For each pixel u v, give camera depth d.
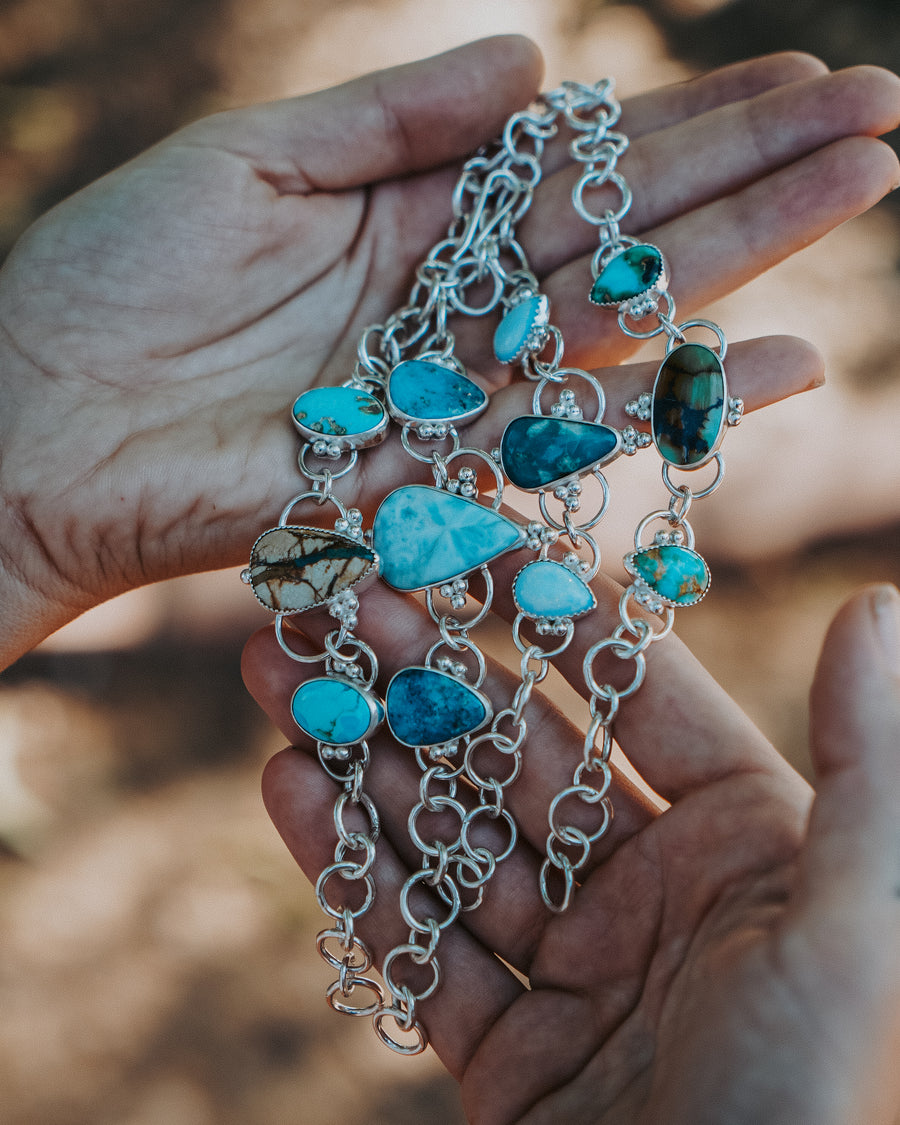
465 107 0.38
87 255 0.36
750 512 0.54
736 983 0.26
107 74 0.67
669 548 0.33
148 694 0.53
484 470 0.35
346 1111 0.46
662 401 0.33
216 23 0.68
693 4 0.67
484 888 0.33
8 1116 0.45
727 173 0.36
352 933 0.32
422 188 0.39
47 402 0.36
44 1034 0.47
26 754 0.51
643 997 0.29
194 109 0.67
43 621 0.37
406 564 0.34
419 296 0.39
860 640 0.27
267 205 0.37
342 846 0.33
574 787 0.32
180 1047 0.47
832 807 0.27
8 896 0.49
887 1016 0.26
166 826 0.50
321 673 0.34
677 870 0.30
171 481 0.35
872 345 0.58
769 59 0.37
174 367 0.37
